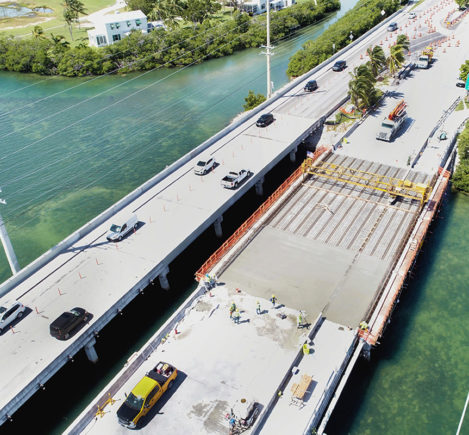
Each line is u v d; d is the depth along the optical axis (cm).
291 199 5700
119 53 11856
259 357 3725
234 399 3416
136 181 7175
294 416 3288
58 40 12400
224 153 6594
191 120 8938
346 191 5788
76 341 3944
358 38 11062
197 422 3278
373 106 7769
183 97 10006
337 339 3847
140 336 4459
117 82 11200
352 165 6269
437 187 5747
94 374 4141
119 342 4403
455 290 4756
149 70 11906
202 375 3606
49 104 10088
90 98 10281
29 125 9112
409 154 6412
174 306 4784
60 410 3866
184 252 5500
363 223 5234
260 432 3195
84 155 7950
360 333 3884
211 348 3828
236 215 6100
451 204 6072
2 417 3450
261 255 4850
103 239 5097
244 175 5853
